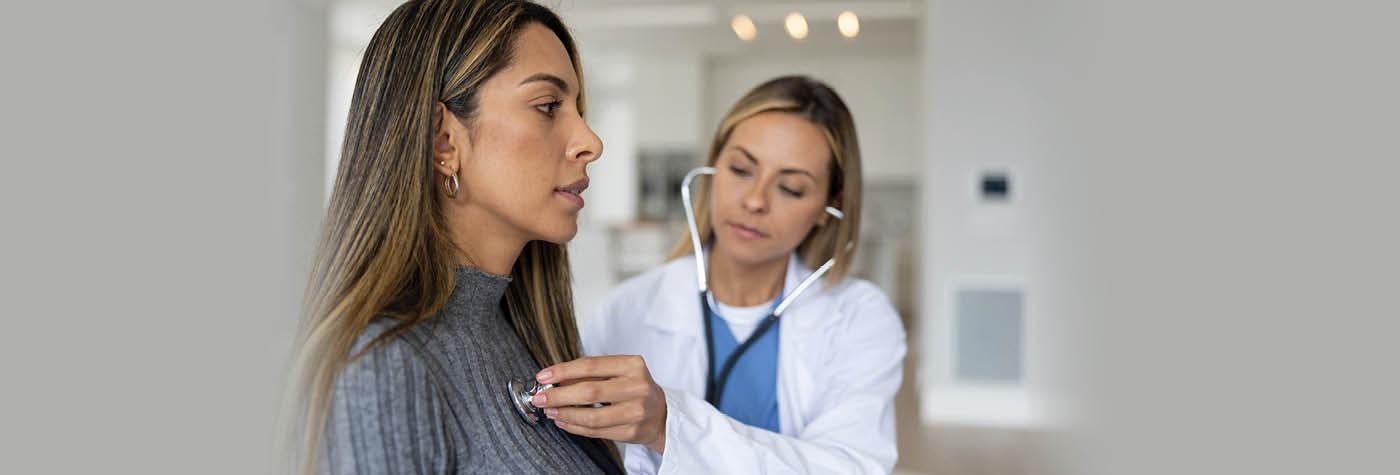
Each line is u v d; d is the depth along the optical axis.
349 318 0.79
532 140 0.87
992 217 4.70
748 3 7.57
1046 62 4.42
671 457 1.00
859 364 1.47
